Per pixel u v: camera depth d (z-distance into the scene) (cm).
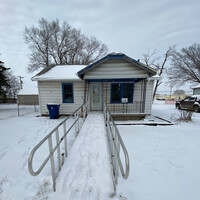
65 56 1961
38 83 687
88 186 170
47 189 171
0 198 165
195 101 920
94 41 2009
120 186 176
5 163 250
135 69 473
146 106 690
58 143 200
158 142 358
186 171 228
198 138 388
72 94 692
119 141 157
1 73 1108
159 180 202
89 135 340
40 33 1738
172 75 1928
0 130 463
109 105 678
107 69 479
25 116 739
